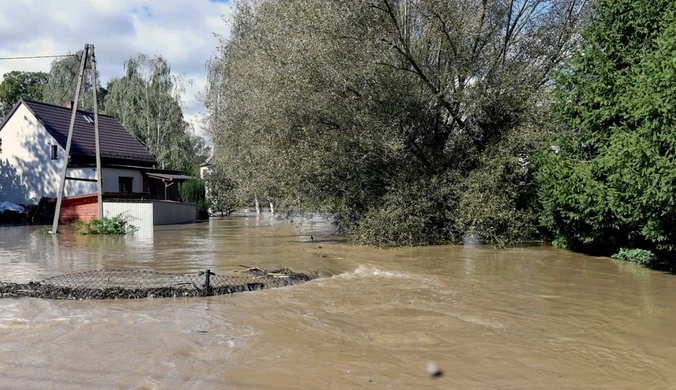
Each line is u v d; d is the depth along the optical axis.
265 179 15.59
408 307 7.52
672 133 9.03
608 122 12.25
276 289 8.77
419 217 15.32
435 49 16.78
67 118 31.16
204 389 4.46
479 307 7.54
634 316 7.05
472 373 4.93
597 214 12.07
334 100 15.41
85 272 9.91
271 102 15.09
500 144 14.86
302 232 20.80
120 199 26.09
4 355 5.28
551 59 17.09
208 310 7.23
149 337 5.92
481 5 16.00
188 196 31.97
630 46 12.43
